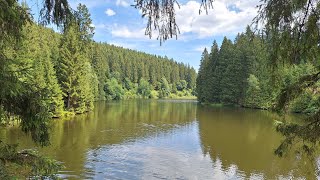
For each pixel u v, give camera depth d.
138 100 86.94
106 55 103.38
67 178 15.03
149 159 18.89
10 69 5.49
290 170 16.75
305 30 5.37
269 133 27.52
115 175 15.79
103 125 31.42
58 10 5.32
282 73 6.14
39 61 31.08
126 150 20.89
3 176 5.39
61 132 26.75
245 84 57.78
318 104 6.75
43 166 5.94
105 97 81.94
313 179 15.22
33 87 5.84
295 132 6.75
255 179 15.66
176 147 22.09
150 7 4.67
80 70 40.12
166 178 15.65
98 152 20.14
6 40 5.23
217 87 66.38
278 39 5.54
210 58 72.19
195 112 46.78
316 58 5.73
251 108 53.62
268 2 5.39
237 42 67.06
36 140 5.92
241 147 22.17
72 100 39.69
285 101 6.42
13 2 4.92
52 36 41.69
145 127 30.73
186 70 136.00
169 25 4.71
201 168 17.36
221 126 31.70
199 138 25.30
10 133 20.45
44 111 5.79
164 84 117.12
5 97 5.32
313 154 7.80
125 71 107.56
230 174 16.39
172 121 35.72
